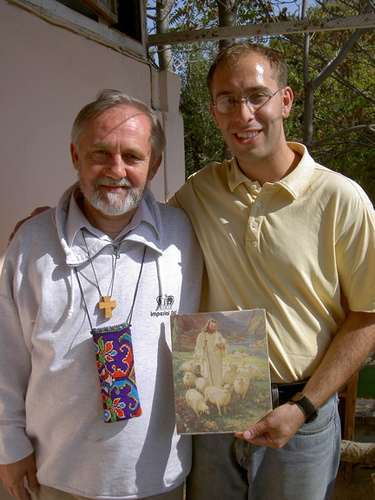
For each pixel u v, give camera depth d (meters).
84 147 1.65
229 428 1.64
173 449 1.74
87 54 2.90
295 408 1.61
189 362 1.66
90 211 1.76
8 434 1.69
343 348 1.66
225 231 1.74
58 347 1.62
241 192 1.75
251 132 1.64
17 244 1.69
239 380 1.64
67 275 1.64
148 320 1.67
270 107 1.64
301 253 1.65
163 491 1.71
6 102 2.27
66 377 1.62
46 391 1.65
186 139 12.67
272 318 1.69
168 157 3.91
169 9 5.21
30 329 1.67
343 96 9.43
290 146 1.82
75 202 1.72
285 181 1.66
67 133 2.72
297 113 9.20
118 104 1.66
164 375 1.70
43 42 2.52
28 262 1.67
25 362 1.74
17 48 2.34
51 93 2.58
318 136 8.51
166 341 1.71
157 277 1.71
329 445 1.78
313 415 1.64
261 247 1.68
